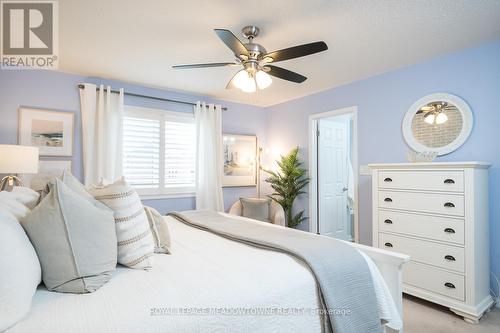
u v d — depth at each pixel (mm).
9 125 2949
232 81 2385
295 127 4414
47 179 3105
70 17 2074
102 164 3330
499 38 2404
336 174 4539
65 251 1014
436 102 2801
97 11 1995
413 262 2498
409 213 2537
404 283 2551
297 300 1169
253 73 2213
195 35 2357
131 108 3652
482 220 2312
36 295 969
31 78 3062
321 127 4301
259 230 1997
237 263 1348
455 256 2242
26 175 2984
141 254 1289
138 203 1387
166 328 855
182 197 4035
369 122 3387
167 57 2811
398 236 2613
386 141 3215
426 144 2863
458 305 2207
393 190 2662
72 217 1057
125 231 1281
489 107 2477
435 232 2363
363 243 3418
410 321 2172
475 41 2461
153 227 1539
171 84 3682
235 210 4168
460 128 2635
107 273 1123
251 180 4770
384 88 3240
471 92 2580
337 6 1938
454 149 2664
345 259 1415
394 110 3145
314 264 1306
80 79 3324
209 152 4156
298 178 4262
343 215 4648
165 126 3914
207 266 1307
